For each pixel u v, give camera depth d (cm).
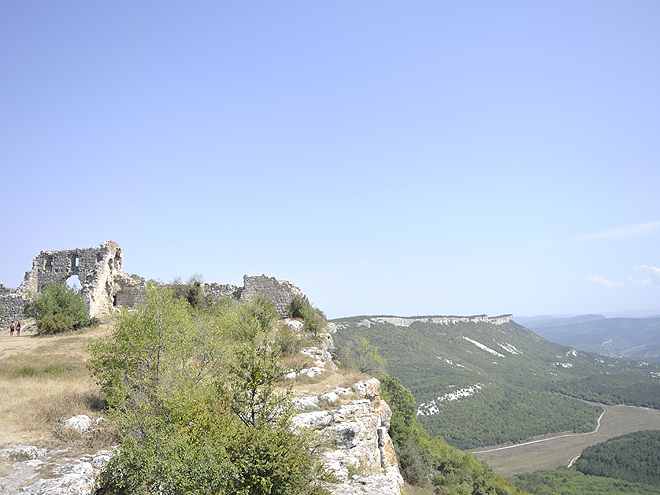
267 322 2891
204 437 1191
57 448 1227
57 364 2181
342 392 2316
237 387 1369
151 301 1662
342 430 1948
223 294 4181
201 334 1777
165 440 1120
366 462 1967
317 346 3288
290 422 1322
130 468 1084
